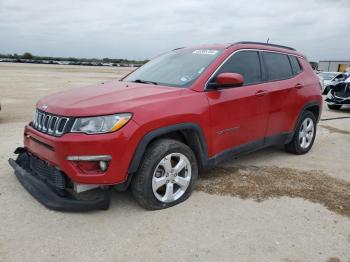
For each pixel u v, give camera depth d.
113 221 3.56
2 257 2.95
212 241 3.25
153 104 3.65
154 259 2.97
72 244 3.15
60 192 3.67
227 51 4.62
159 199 3.79
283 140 5.55
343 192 4.46
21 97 15.31
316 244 3.25
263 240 3.29
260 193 4.33
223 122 4.33
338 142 7.40
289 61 5.70
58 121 3.49
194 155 4.06
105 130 3.36
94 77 34.78
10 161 4.55
